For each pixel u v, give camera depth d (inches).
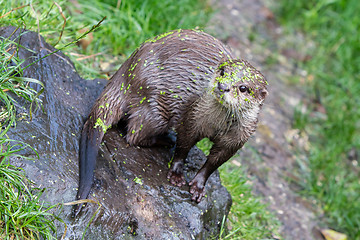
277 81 439.5
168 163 233.3
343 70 475.5
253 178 324.2
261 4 509.7
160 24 349.1
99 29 320.5
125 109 221.5
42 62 229.0
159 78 219.8
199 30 237.9
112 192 202.7
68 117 216.4
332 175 371.6
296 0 517.3
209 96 206.8
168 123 227.5
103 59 314.2
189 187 228.1
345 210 345.4
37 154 187.8
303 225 317.1
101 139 209.8
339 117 427.8
